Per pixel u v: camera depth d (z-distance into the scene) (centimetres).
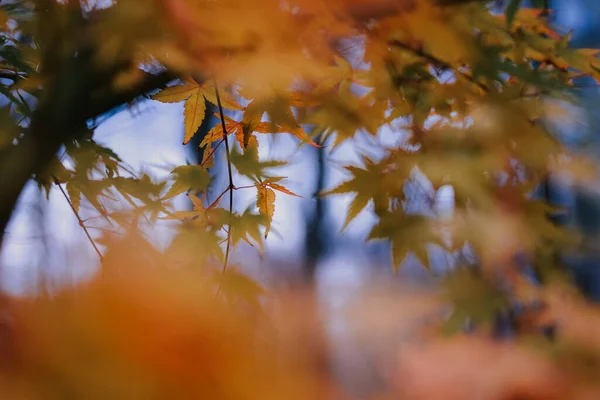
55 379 36
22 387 35
